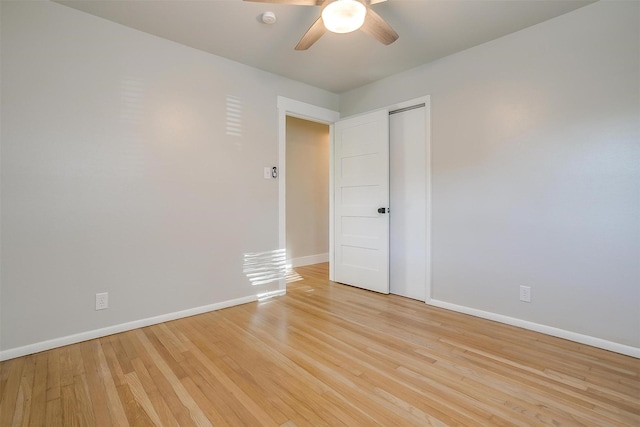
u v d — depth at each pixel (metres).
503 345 2.17
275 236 3.36
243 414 1.46
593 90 2.14
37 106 2.08
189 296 2.77
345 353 2.05
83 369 1.86
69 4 2.14
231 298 3.04
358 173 3.66
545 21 2.33
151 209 2.56
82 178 2.25
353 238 3.75
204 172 2.85
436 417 1.43
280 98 3.38
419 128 3.20
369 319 2.68
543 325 2.38
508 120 2.53
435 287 3.04
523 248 2.47
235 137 3.04
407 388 1.66
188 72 2.74
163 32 2.51
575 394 1.60
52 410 1.49
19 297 2.03
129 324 2.45
